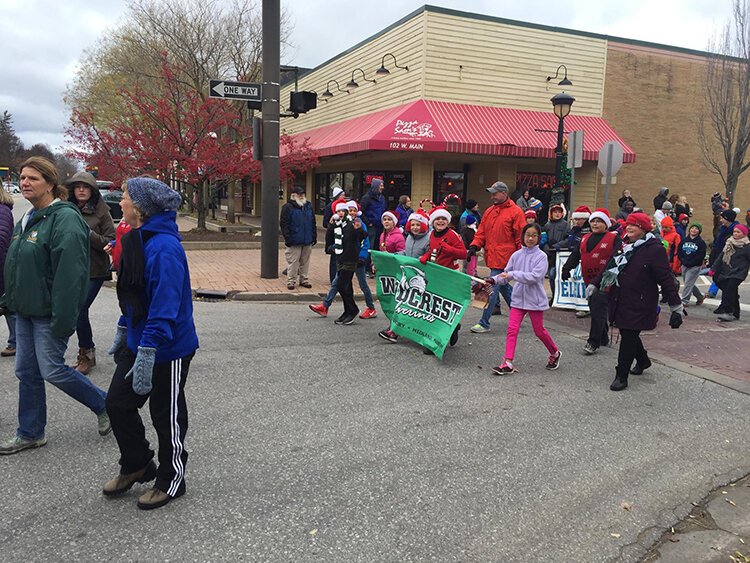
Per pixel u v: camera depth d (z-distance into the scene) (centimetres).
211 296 970
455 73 1662
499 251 783
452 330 643
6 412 461
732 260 938
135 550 294
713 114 1944
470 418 484
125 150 1667
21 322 381
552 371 629
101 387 520
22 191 370
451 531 321
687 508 358
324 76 2241
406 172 1988
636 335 571
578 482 382
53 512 326
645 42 1934
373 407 500
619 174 1980
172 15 2483
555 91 1809
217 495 349
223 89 1042
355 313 809
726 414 515
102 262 546
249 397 513
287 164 1828
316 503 343
